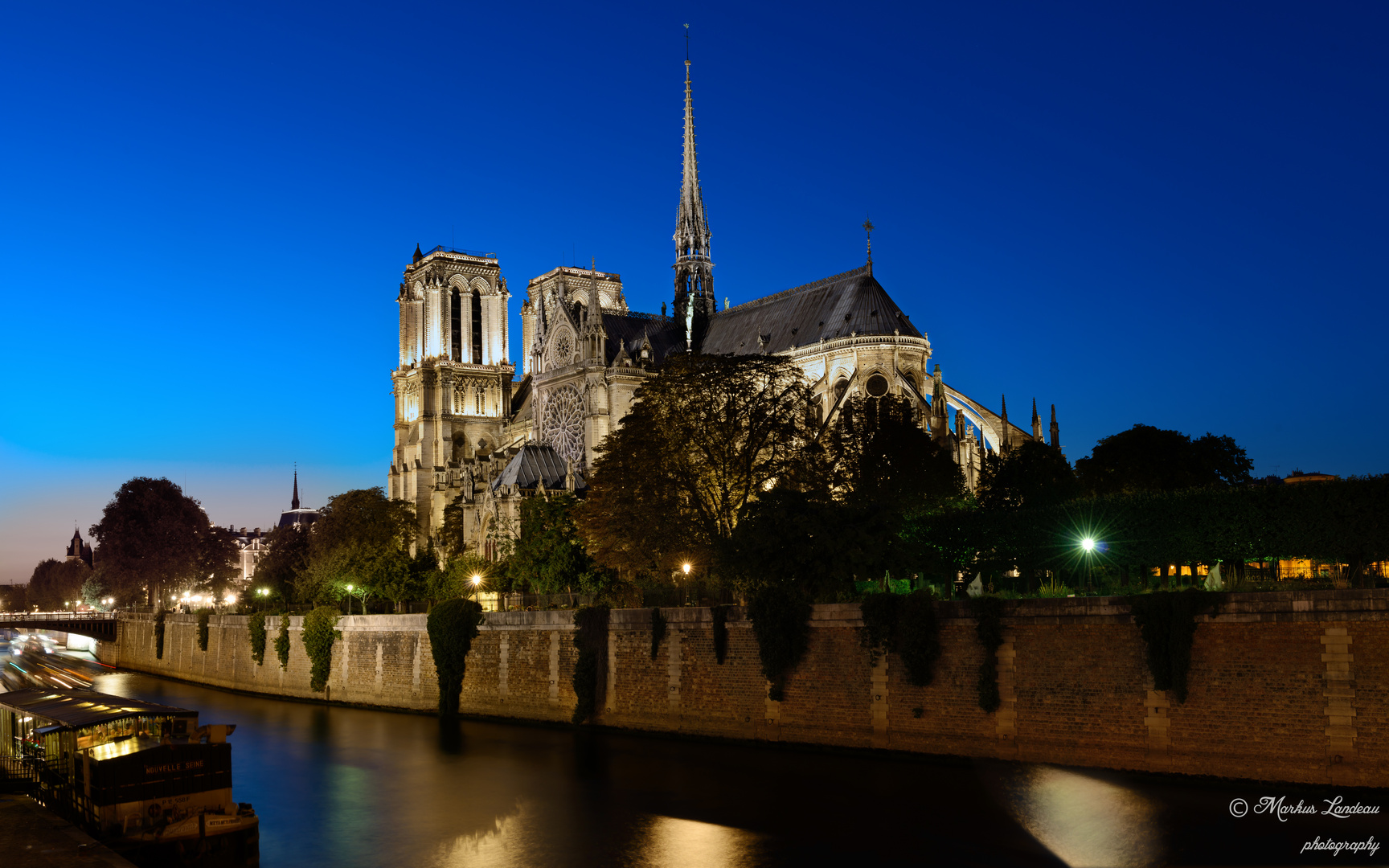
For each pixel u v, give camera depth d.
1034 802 55.59
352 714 102.00
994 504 108.94
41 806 57.62
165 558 192.75
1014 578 83.06
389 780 69.56
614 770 68.12
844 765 64.56
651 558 94.06
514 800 62.56
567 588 115.88
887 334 144.00
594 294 162.38
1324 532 64.44
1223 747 53.88
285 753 80.75
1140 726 56.47
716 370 97.88
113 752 54.50
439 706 97.50
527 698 89.12
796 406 101.56
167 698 125.12
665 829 55.59
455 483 193.25
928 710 63.91
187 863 51.59
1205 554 68.56
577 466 155.00
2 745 65.69
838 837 52.44
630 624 80.69
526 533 120.56
